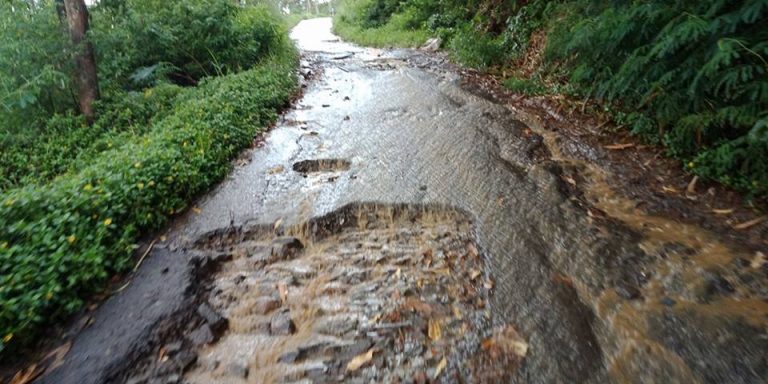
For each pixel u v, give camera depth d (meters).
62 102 8.20
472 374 2.69
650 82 5.30
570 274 3.52
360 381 2.68
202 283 3.57
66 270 3.20
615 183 4.86
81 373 2.71
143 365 2.80
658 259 3.62
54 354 2.86
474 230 4.11
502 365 2.75
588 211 4.36
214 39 9.17
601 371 2.70
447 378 2.67
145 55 8.98
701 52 4.59
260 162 5.60
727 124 4.62
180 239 4.04
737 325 2.95
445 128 6.53
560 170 5.19
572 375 2.68
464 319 3.12
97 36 7.84
